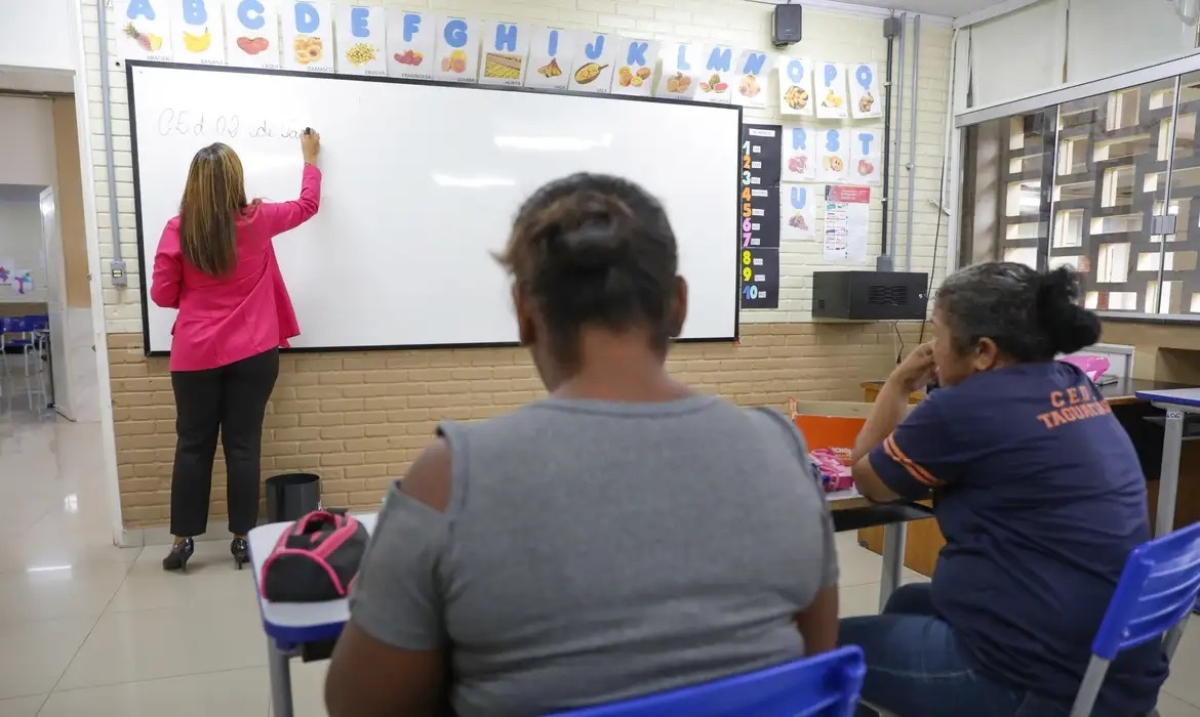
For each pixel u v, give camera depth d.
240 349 2.96
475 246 3.62
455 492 0.63
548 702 0.64
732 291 4.13
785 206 4.23
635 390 0.72
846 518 1.54
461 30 3.50
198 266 2.84
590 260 0.72
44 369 7.76
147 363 3.27
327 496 3.54
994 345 1.35
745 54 4.02
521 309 0.78
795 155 4.22
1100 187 3.89
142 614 2.70
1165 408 2.71
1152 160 3.63
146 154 3.16
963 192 4.61
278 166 3.32
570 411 0.68
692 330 4.08
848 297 4.05
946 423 1.31
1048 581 1.21
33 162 6.28
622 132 3.82
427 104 3.49
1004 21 4.27
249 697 2.19
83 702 2.15
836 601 0.84
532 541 0.63
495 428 0.67
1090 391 1.37
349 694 0.70
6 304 9.05
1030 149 4.23
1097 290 3.93
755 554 0.69
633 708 0.61
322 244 3.40
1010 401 1.28
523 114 3.64
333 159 3.38
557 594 0.63
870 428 1.60
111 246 3.19
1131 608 1.06
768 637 0.71
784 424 0.82
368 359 3.54
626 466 0.66
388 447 3.60
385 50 3.42
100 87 3.12
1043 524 1.24
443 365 3.65
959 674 1.27
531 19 3.64
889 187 4.45
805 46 4.19
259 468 3.14
